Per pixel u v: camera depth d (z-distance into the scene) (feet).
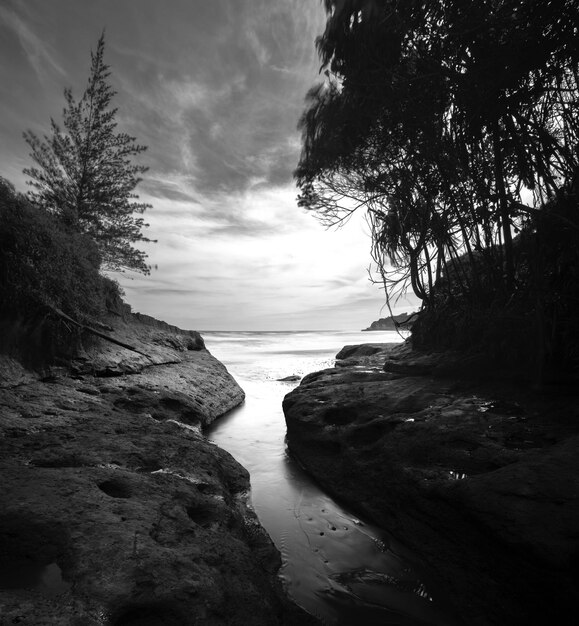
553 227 14.55
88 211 48.14
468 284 20.56
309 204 26.68
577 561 7.06
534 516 7.98
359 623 8.03
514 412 13.15
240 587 6.78
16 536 6.54
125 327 31.53
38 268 20.35
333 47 19.86
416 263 24.35
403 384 19.03
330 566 10.09
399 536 11.34
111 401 18.88
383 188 23.11
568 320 14.47
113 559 6.15
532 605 7.66
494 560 8.55
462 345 19.92
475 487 9.32
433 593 9.12
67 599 5.18
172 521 8.00
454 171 18.04
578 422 11.46
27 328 18.76
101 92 48.39
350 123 20.61
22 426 13.08
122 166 50.70
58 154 48.26
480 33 14.62
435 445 12.46
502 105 15.11
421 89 17.52
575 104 14.35
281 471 17.11
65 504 7.57
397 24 16.79
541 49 13.60
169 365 29.96
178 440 14.06
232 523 9.50
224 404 28.76
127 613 5.38
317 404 19.74
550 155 14.64
